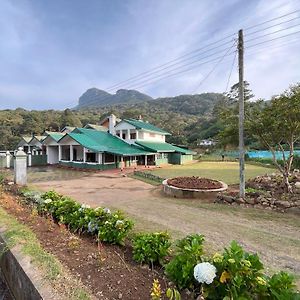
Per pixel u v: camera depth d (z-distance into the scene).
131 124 34.44
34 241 4.32
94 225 4.78
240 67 10.34
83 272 3.32
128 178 21.09
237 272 2.25
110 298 2.74
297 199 9.60
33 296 2.92
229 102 39.88
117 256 3.96
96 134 33.25
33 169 28.28
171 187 13.15
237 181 17.88
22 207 7.24
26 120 60.38
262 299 2.15
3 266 4.56
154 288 2.48
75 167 29.05
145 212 9.09
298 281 3.92
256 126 10.55
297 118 9.55
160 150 33.41
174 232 6.55
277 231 6.81
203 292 2.35
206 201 11.34
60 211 5.83
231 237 6.24
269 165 30.34
